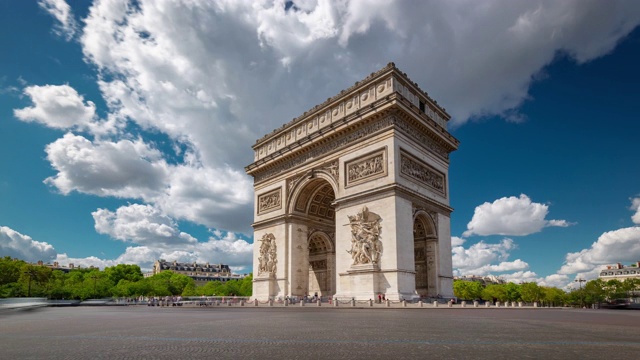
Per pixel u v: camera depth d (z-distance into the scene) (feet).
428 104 278.05
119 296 650.02
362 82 262.06
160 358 39.19
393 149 233.76
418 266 260.21
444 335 59.98
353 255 237.66
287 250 292.81
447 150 290.15
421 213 248.93
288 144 312.29
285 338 56.08
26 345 50.19
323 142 279.28
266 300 291.38
